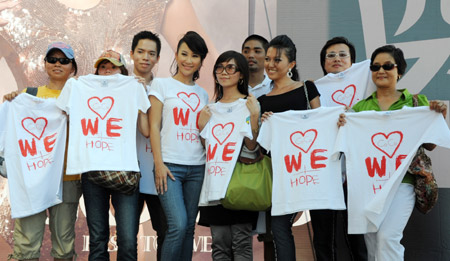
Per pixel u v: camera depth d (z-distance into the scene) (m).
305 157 3.66
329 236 3.69
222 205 3.71
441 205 4.49
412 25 4.66
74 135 3.64
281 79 3.86
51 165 3.73
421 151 3.62
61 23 4.87
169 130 3.70
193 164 3.72
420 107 3.59
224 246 3.76
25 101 3.80
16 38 4.86
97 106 3.69
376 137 3.65
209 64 4.80
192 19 4.84
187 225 3.71
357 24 4.71
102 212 3.62
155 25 4.87
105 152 3.61
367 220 3.59
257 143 3.76
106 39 4.86
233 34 4.80
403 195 3.57
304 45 4.75
